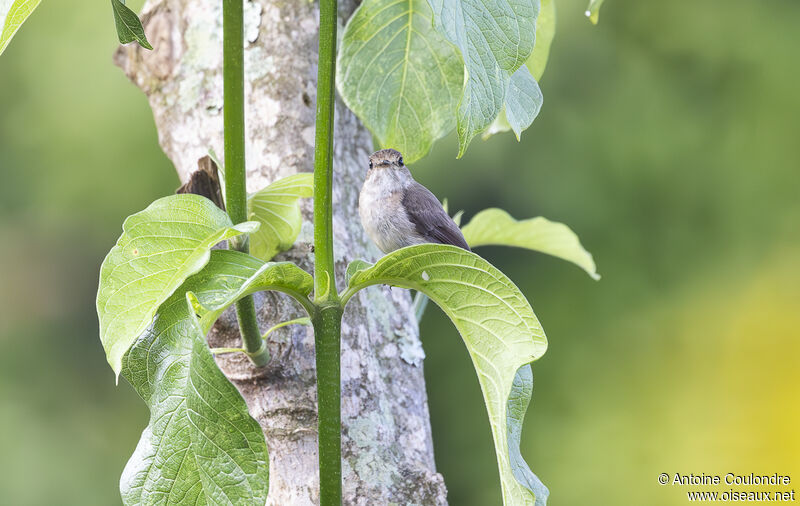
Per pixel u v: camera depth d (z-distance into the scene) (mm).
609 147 10039
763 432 9750
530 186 9867
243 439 2559
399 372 4031
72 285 10719
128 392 10727
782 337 9977
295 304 3705
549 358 10141
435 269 2861
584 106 10141
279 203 3705
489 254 10391
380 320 4066
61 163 10109
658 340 10141
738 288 10156
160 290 2717
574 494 9859
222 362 3639
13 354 10594
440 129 4164
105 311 2689
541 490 3082
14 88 10180
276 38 4340
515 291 2828
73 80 10078
